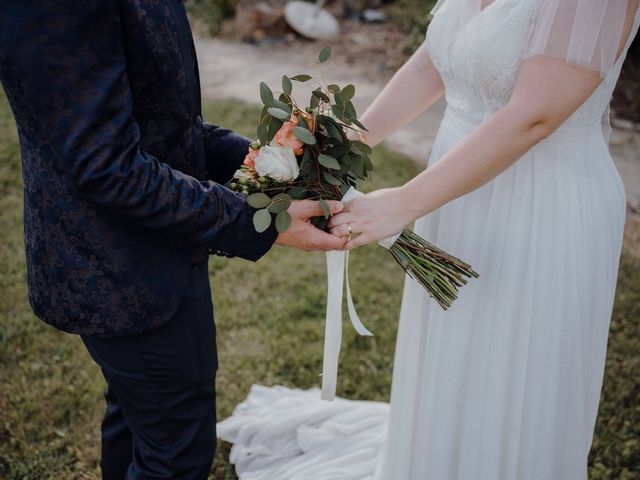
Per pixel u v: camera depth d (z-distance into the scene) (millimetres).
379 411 2473
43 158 1376
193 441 1715
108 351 1566
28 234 1486
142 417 1682
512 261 1649
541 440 1738
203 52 6785
